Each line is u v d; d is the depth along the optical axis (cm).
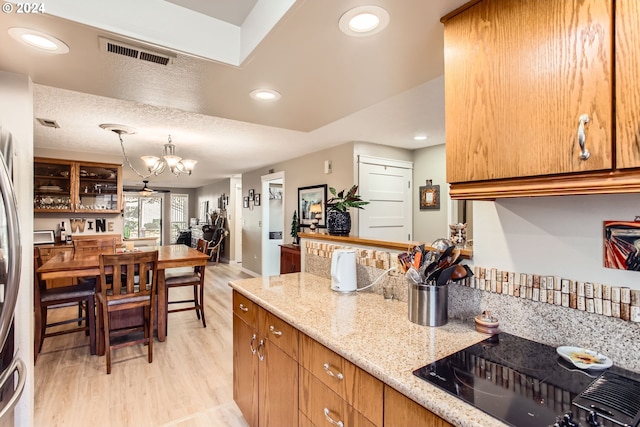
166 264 333
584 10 78
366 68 152
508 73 93
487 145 98
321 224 455
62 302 294
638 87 70
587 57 78
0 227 117
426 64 149
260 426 172
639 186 72
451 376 90
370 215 421
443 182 430
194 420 207
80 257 351
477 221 131
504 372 92
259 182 656
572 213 105
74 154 483
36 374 262
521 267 117
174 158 379
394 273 170
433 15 111
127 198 1102
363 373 103
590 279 101
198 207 1162
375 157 427
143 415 211
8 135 141
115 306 271
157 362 284
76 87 175
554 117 84
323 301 165
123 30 124
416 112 298
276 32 122
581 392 82
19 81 163
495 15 97
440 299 129
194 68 152
